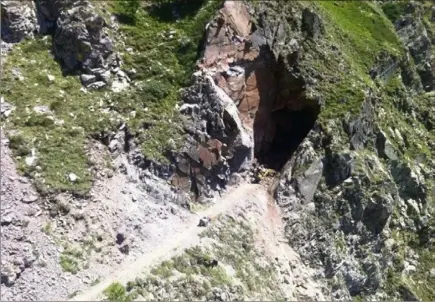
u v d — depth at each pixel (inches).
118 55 1476.4
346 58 1824.6
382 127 1822.1
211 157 1448.1
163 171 1344.7
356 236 1596.9
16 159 1163.9
